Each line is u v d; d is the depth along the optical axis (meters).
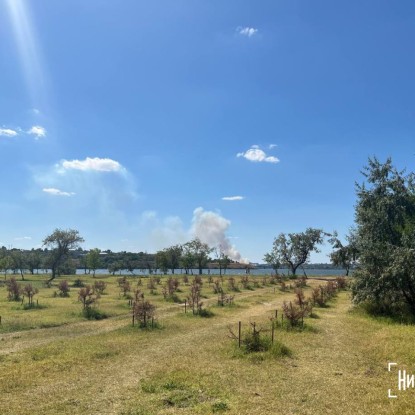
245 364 13.62
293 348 16.06
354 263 30.02
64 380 11.97
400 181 28.64
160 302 35.06
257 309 30.41
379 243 26.84
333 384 11.40
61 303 33.62
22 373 12.57
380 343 16.38
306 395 10.46
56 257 76.25
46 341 18.20
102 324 23.42
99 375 12.52
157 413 9.24
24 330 21.19
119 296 40.34
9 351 15.95
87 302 28.52
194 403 9.95
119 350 16.02
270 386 11.21
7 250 112.69
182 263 100.31
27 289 32.91
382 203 28.12
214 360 14.23
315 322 23.03
